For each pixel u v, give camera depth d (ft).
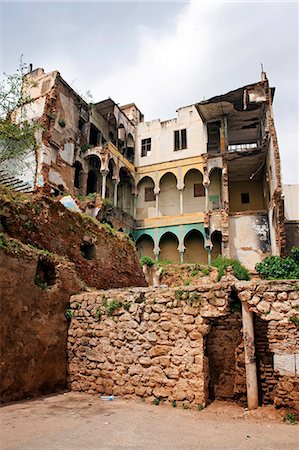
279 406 24.52
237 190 109.29
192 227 100.89
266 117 90.33
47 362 30.91
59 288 33.94
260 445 18.25
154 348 28.99
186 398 26.71
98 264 49.49
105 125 110.83
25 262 30.89
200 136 109.50
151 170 114.32
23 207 38.99
